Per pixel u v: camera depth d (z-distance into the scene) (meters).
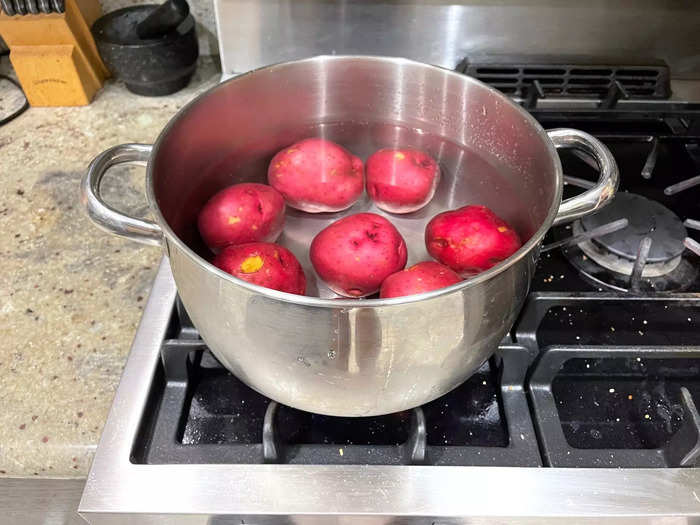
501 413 0.47
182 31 0.75
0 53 0.84
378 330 0.33
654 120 0.73
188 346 0.46
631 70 0.74
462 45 0.75
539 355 0.46
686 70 0.77
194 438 0.45
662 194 0.66
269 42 0.75
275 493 0.40
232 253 0.44
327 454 0.43
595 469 0.42
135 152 0.44
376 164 0.54
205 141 0.50
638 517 0.40
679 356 0.46
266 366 0.37
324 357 0.34
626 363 0.52
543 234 0.35
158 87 0.78
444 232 0.48
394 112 0.56
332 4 0.71
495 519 0.40
